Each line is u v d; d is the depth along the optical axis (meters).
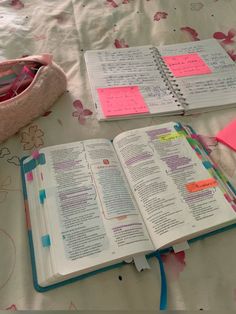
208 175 0.69
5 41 1.02
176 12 1.19
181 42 1.09
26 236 0.62
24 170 0.72
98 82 0.93
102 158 0.73
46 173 0.69
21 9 1.16
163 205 0.64
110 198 0.65
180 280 0.58
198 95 0.90
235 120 0.84
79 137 0.81
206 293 0.57
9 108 0.75
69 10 1.18
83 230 0.60
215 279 0.58
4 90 0.81
